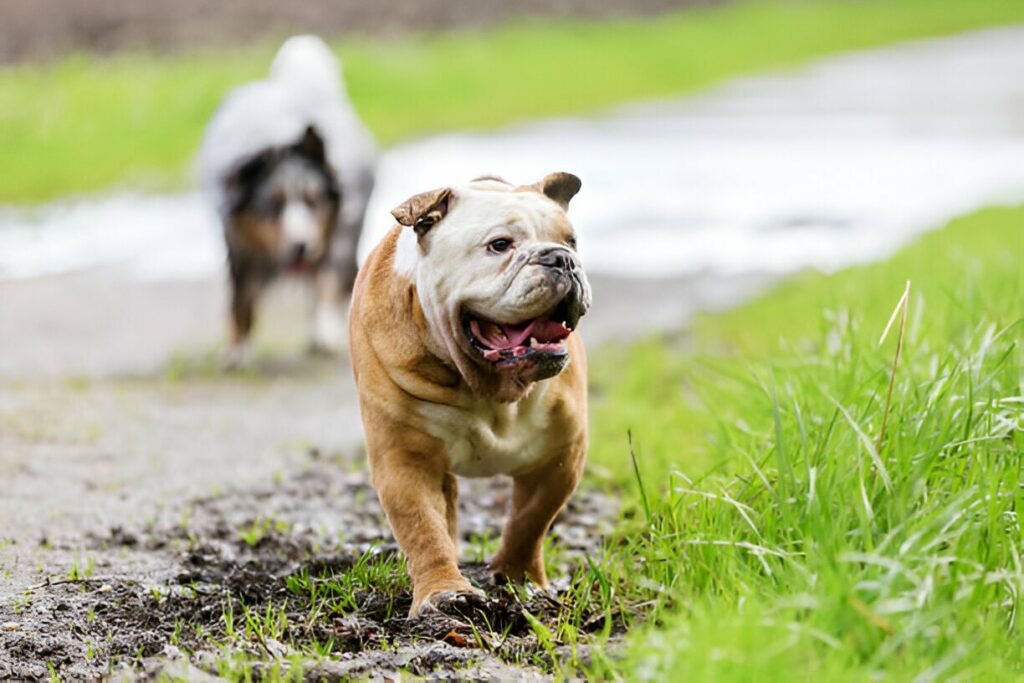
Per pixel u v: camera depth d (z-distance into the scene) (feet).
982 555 22.61
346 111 55.26
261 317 58.13
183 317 56.34
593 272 63.52
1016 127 110.22
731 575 22.66
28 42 124.98
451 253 23.70
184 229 73.92
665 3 206.90
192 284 62.08
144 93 103.91
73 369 48.16
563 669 22.24
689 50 164.76
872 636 20.34
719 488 26.68
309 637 24.52
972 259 43.93
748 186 85.61
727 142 104.27
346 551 30.32
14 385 45.55
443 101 118.11
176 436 40.27
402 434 25.12
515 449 25.52
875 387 28.89
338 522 32.96
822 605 20.38
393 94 116.88
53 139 90.79
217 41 134.21
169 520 32.65
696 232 72.23
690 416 38.55
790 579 22.26
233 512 33.55
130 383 46.57
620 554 27.76
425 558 25.04
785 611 20.79
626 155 97.50
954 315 36.73
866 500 22.27
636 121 116.06
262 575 28.40
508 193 24.25
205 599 26.89
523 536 26.86
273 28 143.95
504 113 117.08
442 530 25.29
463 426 25.04
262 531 31.89
